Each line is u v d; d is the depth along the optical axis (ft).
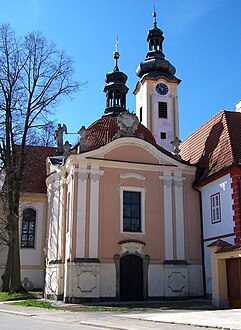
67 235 95.61
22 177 115.85
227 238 89.56
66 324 52.75
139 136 101.76
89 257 91.15
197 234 101.04
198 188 103.60
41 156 136.67
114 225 95.09
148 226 97.76
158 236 98.02
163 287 95.09
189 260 98.89
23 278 121.80
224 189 92.17
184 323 51.34
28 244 124.98
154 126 161.79
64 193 101.50
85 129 98.99
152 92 165.07
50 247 106.52
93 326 50.85
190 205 102.53
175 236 99.14
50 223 109.09
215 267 79.87
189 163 107.04
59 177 106.32
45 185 130.21
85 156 95.66
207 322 51.44
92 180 95.55
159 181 101.60
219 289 77.97
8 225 106.63
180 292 95.40
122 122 101.55
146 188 99.81
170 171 102.58
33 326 49.70
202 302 87.71
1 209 122.21
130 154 100.17
